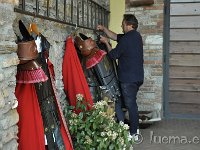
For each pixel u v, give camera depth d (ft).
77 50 10.95
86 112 9.72
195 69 19.13
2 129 6.04
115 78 13.97
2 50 6.08
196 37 18.95
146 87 18.75
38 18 8.46
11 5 6.41
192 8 18.81
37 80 6.99
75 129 9.14
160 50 18.47
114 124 9.75
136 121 14.74
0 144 5.96
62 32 10.28
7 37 6.27
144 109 18.83
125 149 9.76
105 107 10.19
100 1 15.93
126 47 14.21
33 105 7.25
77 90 10.06
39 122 7.29
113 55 14.03
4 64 6.11
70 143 8.39
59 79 9.97
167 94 19.47
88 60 11.05
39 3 8.75
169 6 18.95
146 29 18.47
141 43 14.76
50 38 9.23
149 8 18.31
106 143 9.08
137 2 18.10
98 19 15.37
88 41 10.77
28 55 6.82
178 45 19.13
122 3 17.78
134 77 14.38
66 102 10.32
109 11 17.69
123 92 14.46
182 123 18.38
